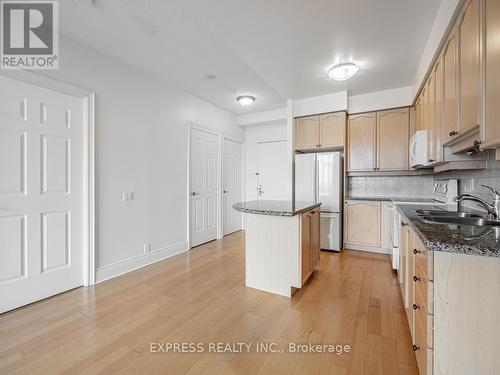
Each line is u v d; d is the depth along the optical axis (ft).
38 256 7.37
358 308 7.06
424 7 6.20
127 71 9.76
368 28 7.06
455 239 3.62
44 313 6.77
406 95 11.72
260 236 8.32
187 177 12.90
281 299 7.64
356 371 4.75
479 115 3.97
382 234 12.12
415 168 10.57
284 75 10.28
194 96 13.32
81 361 5.01
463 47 4.84
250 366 4.91
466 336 3.40
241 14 6.43
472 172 7.37
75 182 8.19
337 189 12.46
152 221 10.97
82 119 8.33
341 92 12.39
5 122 6.65
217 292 8.13
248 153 18.25
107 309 7.02
